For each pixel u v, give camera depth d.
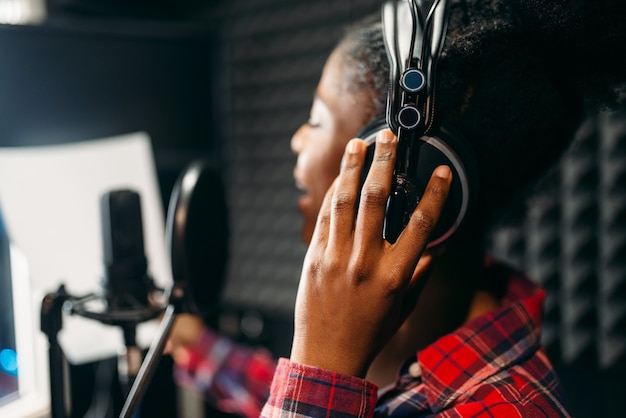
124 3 1.79
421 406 0.68
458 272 0.74
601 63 0.65
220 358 1.33
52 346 0.72
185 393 1.31
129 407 0.70
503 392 0.65
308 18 1.72
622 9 0.61
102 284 0.77
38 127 1.20
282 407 0.59
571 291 1.42
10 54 1.16
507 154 0.67
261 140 1.87
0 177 0.98
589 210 1.40
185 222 0.75
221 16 1.92
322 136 0.77
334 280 0.58
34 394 0.88
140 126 1.34
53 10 1.63
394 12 0.61
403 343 0.77
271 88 1.83
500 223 0.79
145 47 1.34
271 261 1.86
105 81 1.28
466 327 0.71
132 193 0.78
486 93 0.64
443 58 0.62
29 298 0.90
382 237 0.58
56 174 1.02
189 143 1.42
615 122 1.33
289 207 1.82
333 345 0.58
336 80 0.75
